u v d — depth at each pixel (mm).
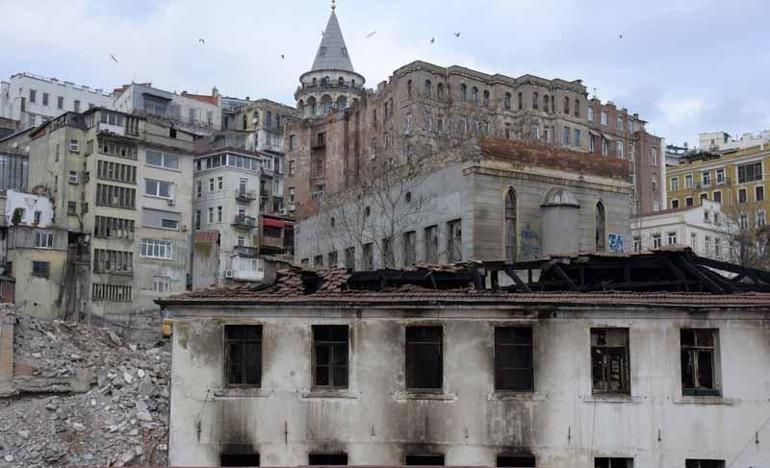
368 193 38594
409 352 20250
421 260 33438
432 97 83625
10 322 46969
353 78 114938
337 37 117438
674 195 109312
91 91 109812
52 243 65875
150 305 71688
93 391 42344
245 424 20000
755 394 19312
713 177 104438
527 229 31062
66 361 47375
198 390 20156
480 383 19672
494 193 30797
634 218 82562
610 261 22000
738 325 19500
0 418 37219
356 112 96438
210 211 86688
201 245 71500
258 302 20094
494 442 19484
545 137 91750
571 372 19562
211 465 19891
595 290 21656
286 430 19922
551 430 19422
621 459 19453
